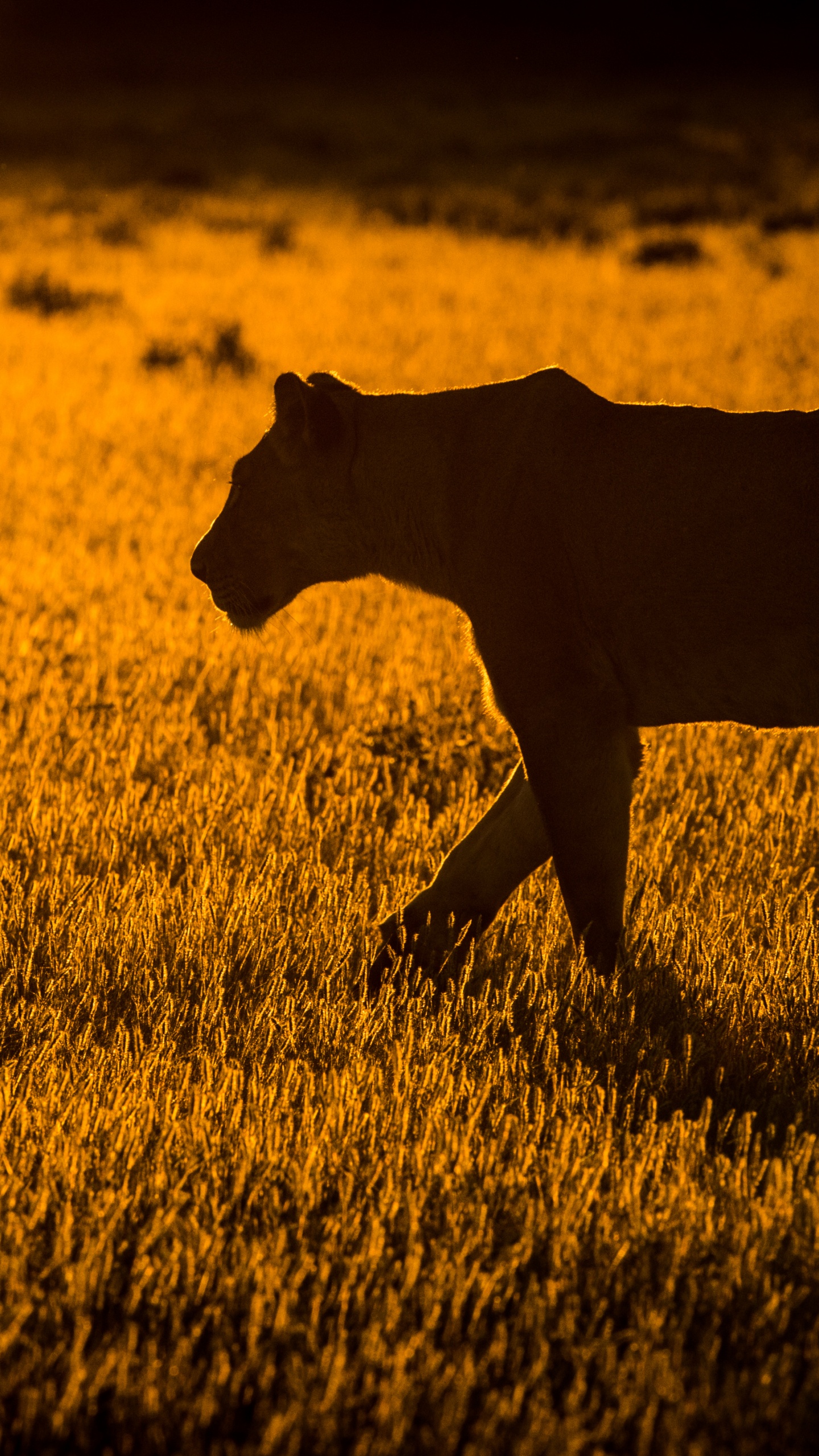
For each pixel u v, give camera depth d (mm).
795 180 127812
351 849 21484
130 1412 10219
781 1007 16453
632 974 17266
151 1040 16359
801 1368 10797
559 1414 10422
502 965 18141
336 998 17234
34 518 43500
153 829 21844
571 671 17016
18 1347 10758
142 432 55531
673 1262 11570
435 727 26188
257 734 27203
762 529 15750
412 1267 11320
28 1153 13141
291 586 19172
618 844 17516
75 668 30125
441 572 18266
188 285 89938
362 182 140000
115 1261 11766
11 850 21234
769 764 25156
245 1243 11914
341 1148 13273
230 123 181750
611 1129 13711
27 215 119250
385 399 18406
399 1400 10008
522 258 99750
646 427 16625
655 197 122438
